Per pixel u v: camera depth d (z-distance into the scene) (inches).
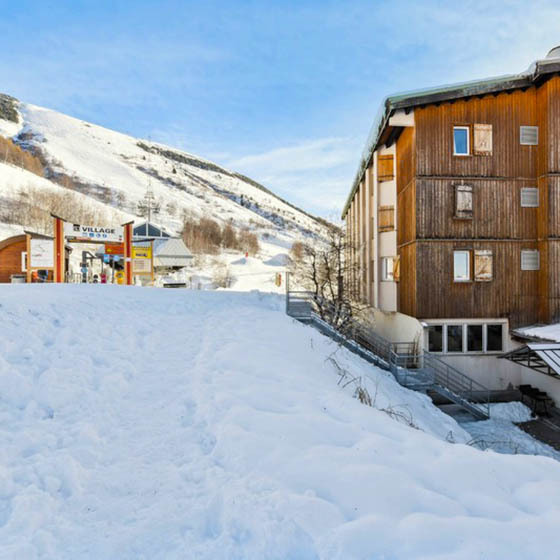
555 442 463.5
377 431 208.7
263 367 288.7
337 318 677.9
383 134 706.2
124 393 240.1
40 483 156.6
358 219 1058.7
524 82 605.6
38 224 2507.4
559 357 451.8
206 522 135.3
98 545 126.6
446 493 150.6
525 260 617.6
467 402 536.7
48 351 269.4
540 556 116.7
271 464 162.7
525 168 618.8
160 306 446.6
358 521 127.6
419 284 609.6
